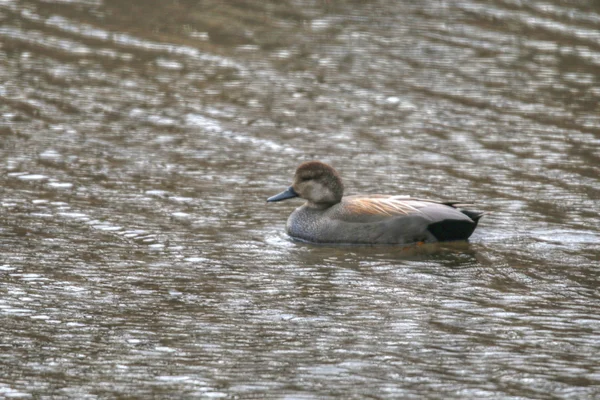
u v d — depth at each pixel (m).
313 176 16.12
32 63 25.84
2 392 10.42
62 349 11.57
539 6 30.81
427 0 31.38
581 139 21.33
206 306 13.00
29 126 21.70
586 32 28.47
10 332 12.04
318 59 26.53
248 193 18.27
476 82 24.88
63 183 18.44
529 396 10.41
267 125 22.23
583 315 12.76
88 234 15.84
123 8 30.83
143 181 18.72
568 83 24.75
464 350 11.63
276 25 29.22
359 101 23.73
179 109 23.14
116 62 26.20
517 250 15.37
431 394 10.45
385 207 15.86
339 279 14.12
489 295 13.48
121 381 10.73
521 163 19.95
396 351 11.58
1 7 30.34
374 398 10.35
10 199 17.44
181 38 28.14
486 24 29.17
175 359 11.33
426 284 13.93
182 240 15.71
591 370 11.09
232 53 27.00
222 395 10.40
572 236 15.98
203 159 20.11
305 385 10.66
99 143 20.84
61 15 29.86
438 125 22.25
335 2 31.36
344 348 11.66
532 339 11.98
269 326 12.34
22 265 14.38
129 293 13.43
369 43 27.66
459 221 15.61
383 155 20.47
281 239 15.98
